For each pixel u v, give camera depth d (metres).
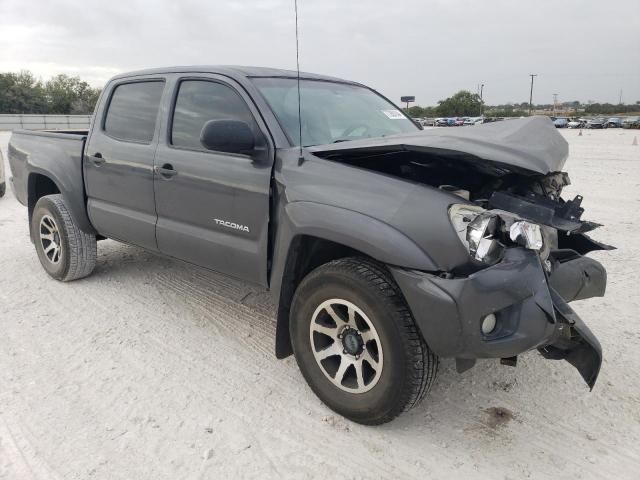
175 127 3.79
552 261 2.82
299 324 2.98
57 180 4.64
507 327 2.46
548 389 3.21
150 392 3.15
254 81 3.47
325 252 3.03
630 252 5.79
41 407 2.98
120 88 4.35
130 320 4.12
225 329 3.99
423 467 2.56
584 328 2.50
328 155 2.94
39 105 73.25
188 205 3.61
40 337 3.83
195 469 2.53
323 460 2.61
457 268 2.41
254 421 2.90
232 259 3.38
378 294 2.54
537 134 2.95
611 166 14.56
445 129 3.10
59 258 4.85
